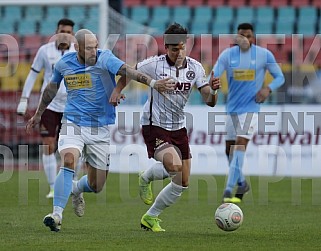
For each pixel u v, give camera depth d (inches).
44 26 2938.0
